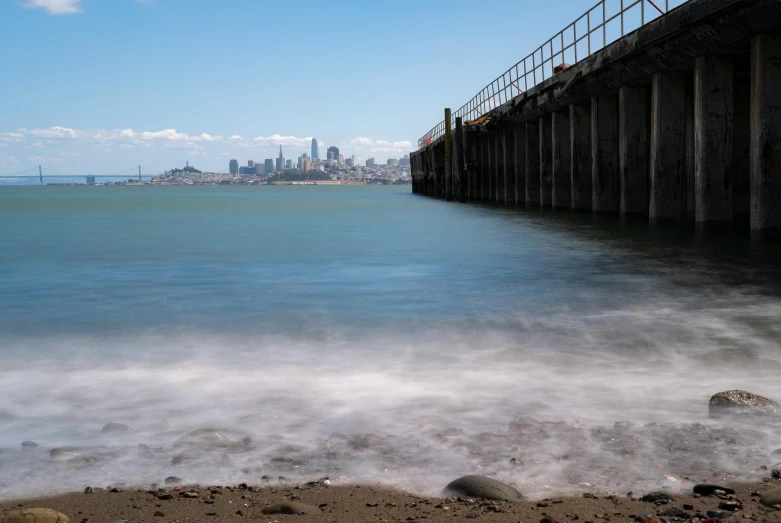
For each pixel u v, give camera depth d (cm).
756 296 1177
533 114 3988
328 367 724
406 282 1432
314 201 8538
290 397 614
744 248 1875
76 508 394
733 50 1959
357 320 1014
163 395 629
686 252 1862
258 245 2394
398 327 953
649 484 414
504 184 4966
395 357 767
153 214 5116
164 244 2475
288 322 1007
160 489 424
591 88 2969
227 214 5041
